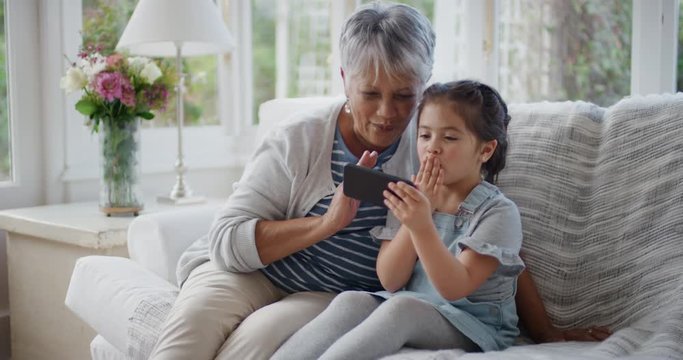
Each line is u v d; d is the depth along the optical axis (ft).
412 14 5.34
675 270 5.11
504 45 9.21
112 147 8.00
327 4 10.46
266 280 5.74
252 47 10.98
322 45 10.56
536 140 5.94
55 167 9.00
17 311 8.30
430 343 4.83
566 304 5.55
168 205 8.81
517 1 9.04
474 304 5.11
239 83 10.87
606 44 8.28
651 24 7.83
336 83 10.41
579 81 8.55
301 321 5.14
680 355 4.29
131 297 5.71
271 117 7.72
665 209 5.32
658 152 5.48
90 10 9.24
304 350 4.72
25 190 8.88
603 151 5.71
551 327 5.45
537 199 5.77
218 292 5.37
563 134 5.86
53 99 8.92
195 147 10.44
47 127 8.94
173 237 6.35
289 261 5.69
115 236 7.36
